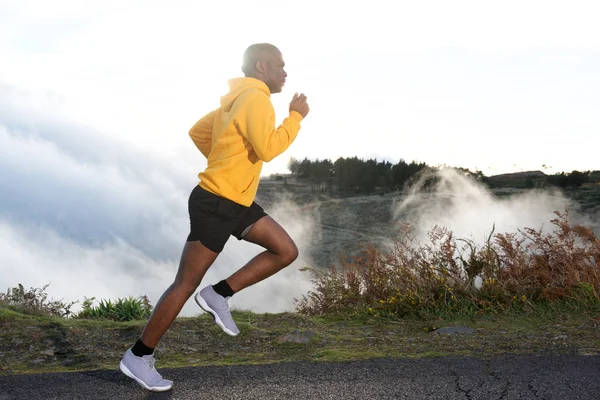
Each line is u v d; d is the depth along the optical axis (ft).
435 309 18.24
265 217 10.04
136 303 22.21
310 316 19.45
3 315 15.57
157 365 12.51
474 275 19.22
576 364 10.96
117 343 14.21
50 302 21.86
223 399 9.28
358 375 10.52
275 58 9.94
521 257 19.25
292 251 10.05
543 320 16.17
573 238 18.86
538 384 9.74
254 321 17.04
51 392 9.78
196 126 10.51
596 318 15.74
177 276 9.76
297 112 9.68
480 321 16.76
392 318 18.24
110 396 9.55
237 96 9.53
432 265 20.11
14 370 12.01
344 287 21.26
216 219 9.44
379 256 21.01
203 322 16.07
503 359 11.55
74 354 13.33
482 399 9.09
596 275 17.78
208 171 9.46
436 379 10.16
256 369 11.12
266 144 9.09
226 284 10.06
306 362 11.80
